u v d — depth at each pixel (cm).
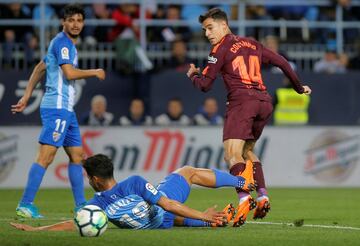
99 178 3127
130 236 3017
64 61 3978
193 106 6812
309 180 6838
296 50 7400
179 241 2906
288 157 6819
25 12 7188
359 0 7569
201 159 6712
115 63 7069
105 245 2817
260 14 7450
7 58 7031
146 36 7269
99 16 7212
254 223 3794
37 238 3006
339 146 6869
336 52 7406
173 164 6694
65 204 5059
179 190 3322
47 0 7162
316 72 6944
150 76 6800
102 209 3169
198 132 6712
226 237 3052
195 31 7406
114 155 6631
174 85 6812
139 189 3159
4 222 3778
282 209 4716
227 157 3634
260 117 3734
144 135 6669
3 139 6525
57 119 4031
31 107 6688
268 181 6812
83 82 6738
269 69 7094
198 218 3188
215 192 6238
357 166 6875
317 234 3231
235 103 3678
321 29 7512
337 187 6819
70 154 4153
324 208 4794
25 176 6550
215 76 3691
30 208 4038
